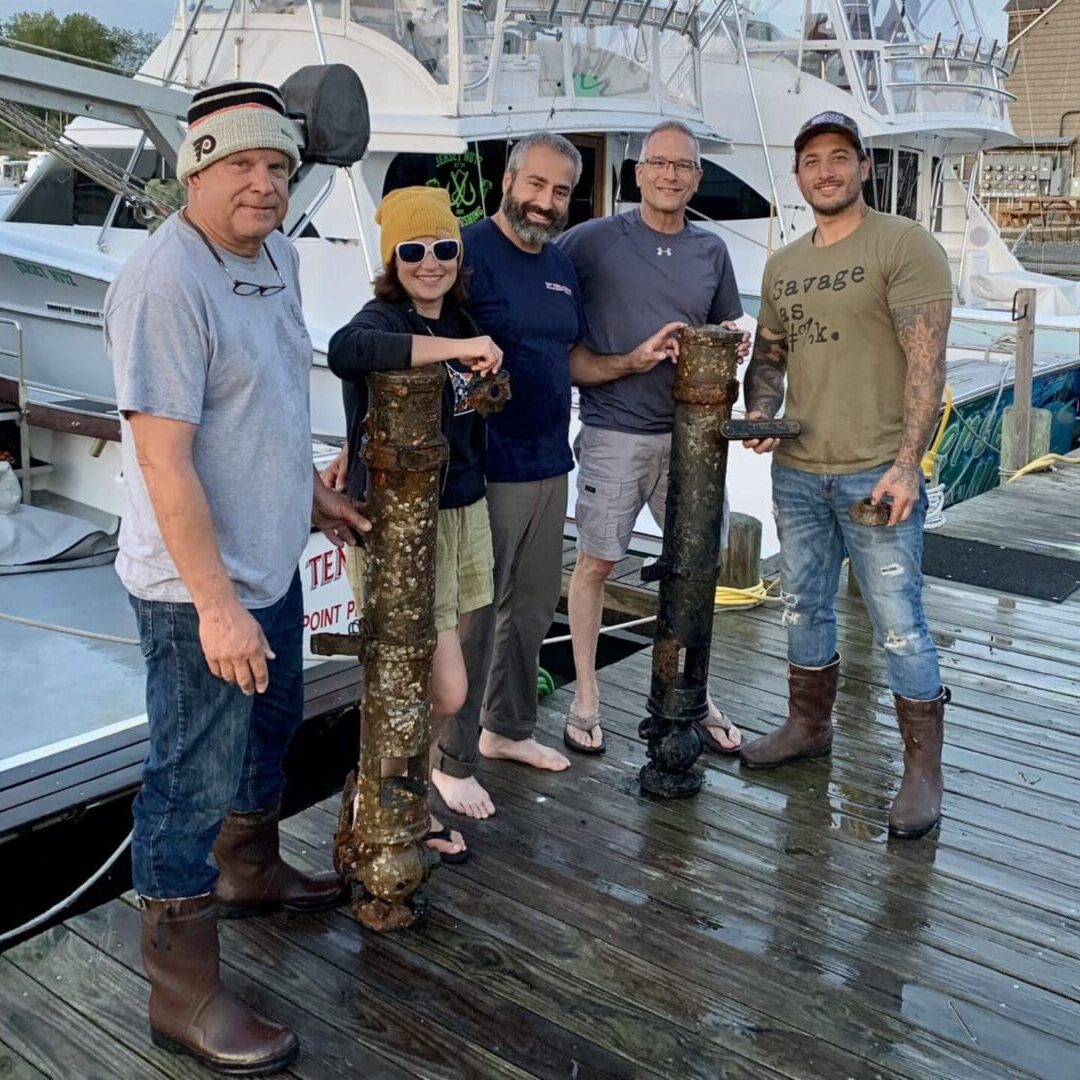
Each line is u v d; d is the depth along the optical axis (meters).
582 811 3.28
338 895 2.78
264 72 7.07
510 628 3.32
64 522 5.23
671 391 3.28
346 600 4.46
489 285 2.90
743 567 5.06
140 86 4.25
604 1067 2.27
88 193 7.13
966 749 3.71
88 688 3.97
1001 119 11.16
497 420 2.98
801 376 3.16
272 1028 2.27
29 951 2.62
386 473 2.35
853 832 3.18
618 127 7.57
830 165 2.94
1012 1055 2.32
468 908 2.79
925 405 2.90
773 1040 2.35
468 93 6.72
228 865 2.68
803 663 3.53
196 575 1.97
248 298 2.09
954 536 6.23
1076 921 2.78
